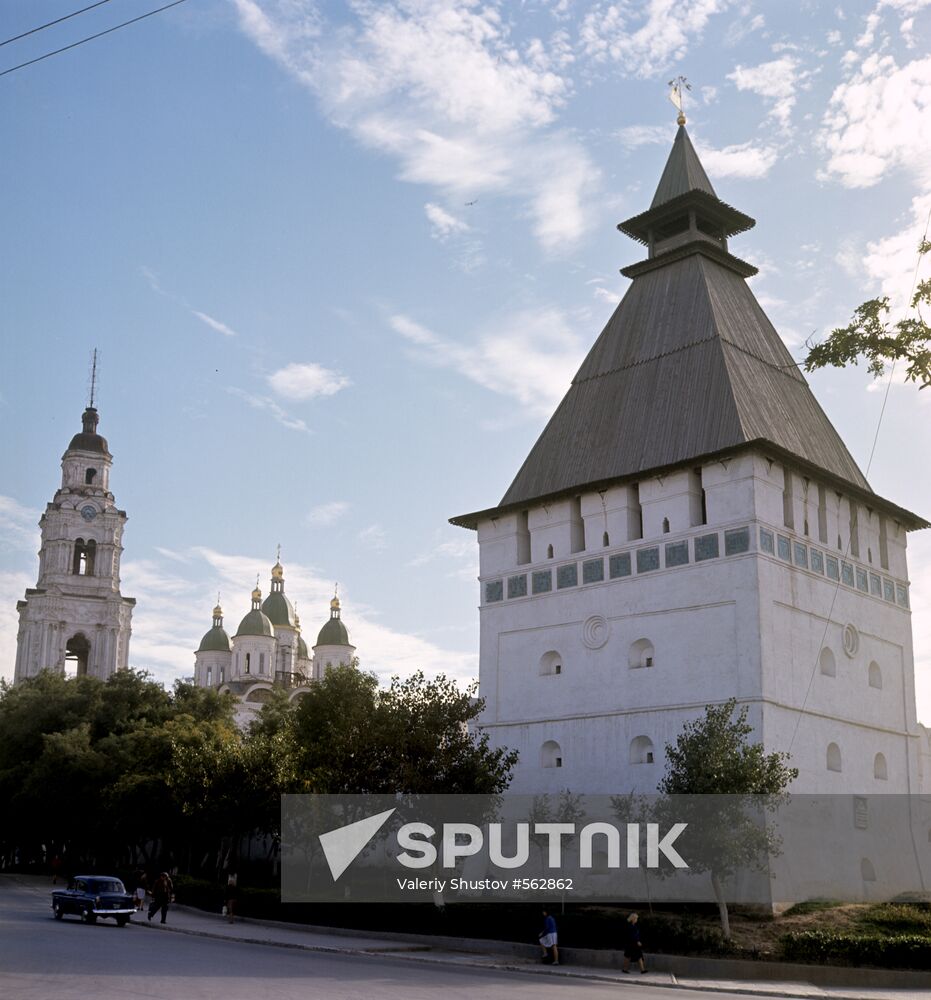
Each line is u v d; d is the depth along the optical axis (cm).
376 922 4366
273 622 14538
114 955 2989
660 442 5259
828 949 3394
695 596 4888
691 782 3841
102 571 13612
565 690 5281
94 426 14438
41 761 7931
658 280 5988
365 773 4697
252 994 2302
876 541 5678
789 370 5797
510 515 5753
